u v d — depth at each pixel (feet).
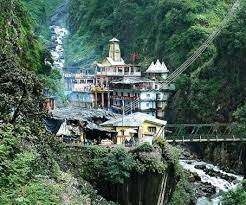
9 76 87.61
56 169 94.68
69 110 182.39
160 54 376.68
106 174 123.95
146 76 346.95
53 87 206.59
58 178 90.89
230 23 276.41
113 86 331.77
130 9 467.93
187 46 348.38
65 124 155.43
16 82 87.92
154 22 414.62
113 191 125.70
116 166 123.85
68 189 88.99
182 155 248.52
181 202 147.74
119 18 474.90
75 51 519.19
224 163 231.91
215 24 362.33
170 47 368.27
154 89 314.96
